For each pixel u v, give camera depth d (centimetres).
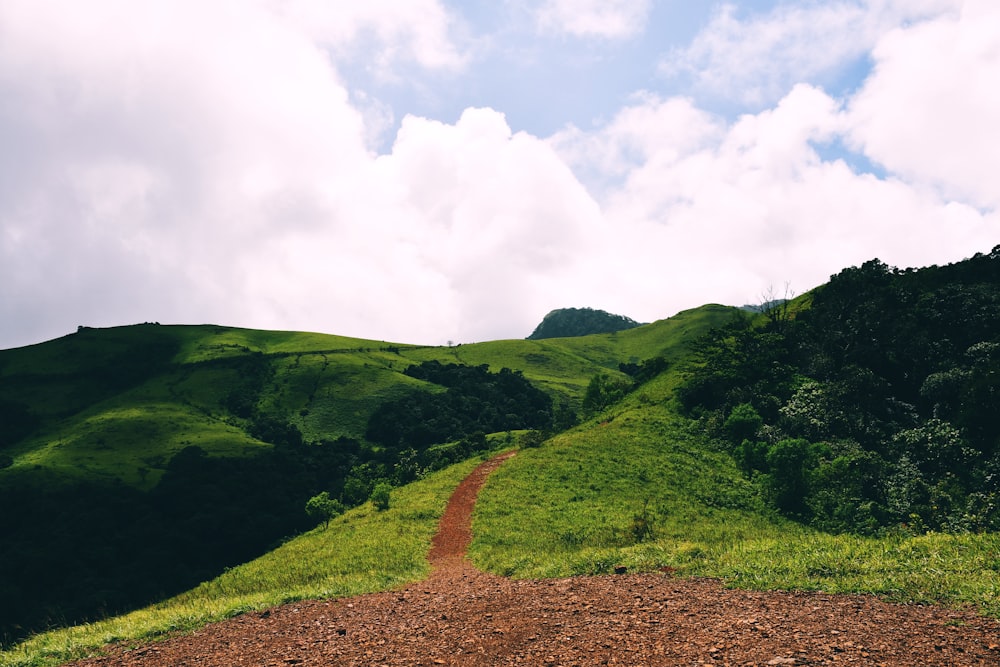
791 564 1274
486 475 4706
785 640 833
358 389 14662
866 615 915
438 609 1297
